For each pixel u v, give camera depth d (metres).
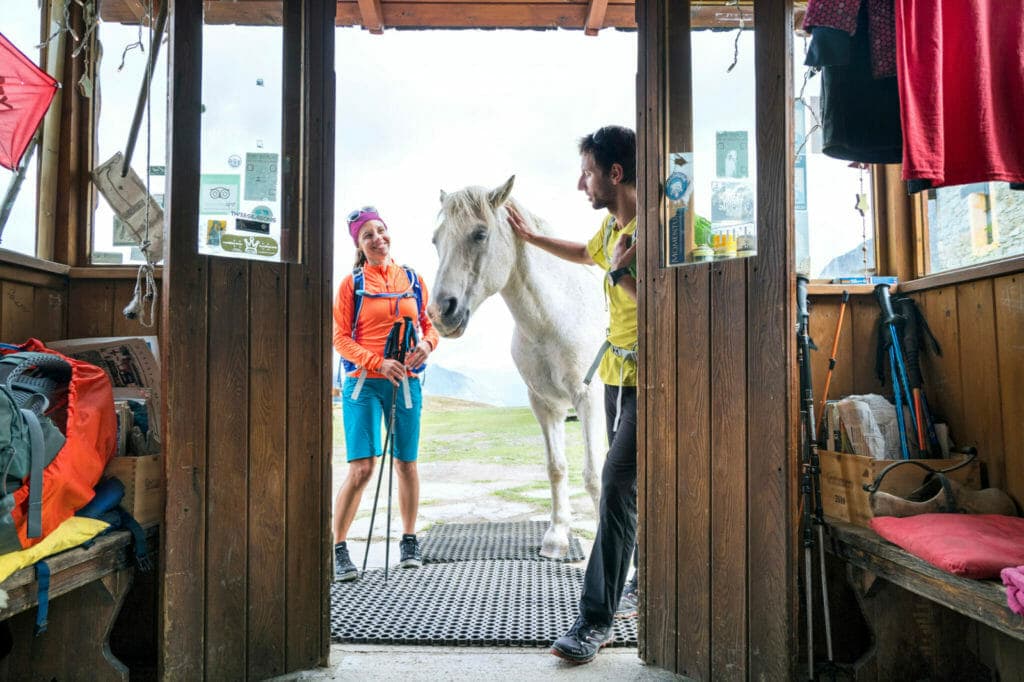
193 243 2.02
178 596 1.96
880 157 2.10
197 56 2.05
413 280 3.56
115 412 2.07
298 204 2.27
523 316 3.39
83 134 2.59
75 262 2.56
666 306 2.24
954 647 2.05
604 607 2.28
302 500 2.21
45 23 2.52
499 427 10.15
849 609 2.27
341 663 2.25
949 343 2.29
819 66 2.08
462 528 4.25
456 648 2.38
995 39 1.86
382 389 3.32
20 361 1.84
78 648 1.96
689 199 2.28
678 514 2.19
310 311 2.25
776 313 1.92
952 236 2.36
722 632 2.04
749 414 1.99
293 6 2.28
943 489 1.97
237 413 2.09
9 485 1.57
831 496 2.21
